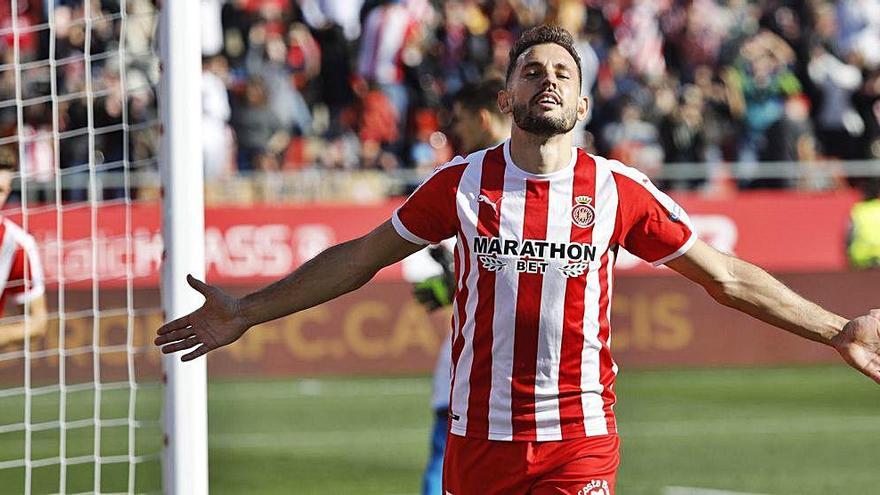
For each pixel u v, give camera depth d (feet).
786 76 204.13
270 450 117.80
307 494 100.22
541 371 51.16
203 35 187.11
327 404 140.56
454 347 52.54
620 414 136.36
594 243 50.67
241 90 183.52
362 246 52.44
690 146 194.39
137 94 171.01
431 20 199.82
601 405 52.01
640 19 207.21
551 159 50.57
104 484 105.91
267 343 156.15
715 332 165.89
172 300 62.08
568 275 50.57
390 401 142.10
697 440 123.24
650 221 51.26
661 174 173.68
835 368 166.71
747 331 166.81
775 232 169.17
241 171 181.98
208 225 155.84
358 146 190.49
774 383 155.33
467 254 51.21
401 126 194.08
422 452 116.78
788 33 209.15
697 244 51.52
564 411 51.44
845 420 133.18
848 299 169.37
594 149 195.00
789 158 198.39
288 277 52.80
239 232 156.56
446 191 51.34
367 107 192.95
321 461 112.88
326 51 195.93
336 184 164.96
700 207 168.14
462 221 50.98
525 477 51.75
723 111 201.05
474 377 51.83
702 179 177.06
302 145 185.47
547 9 203.31
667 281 164.96
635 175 51.57
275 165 183.01
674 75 207.51
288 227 157.79
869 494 101.19
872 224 168.96
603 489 51.60
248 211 156.97
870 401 143.84
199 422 62.23
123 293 145.28
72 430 126.62
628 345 163.73
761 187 177.58
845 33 209.87
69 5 176.86
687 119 194.80
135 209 147.02
